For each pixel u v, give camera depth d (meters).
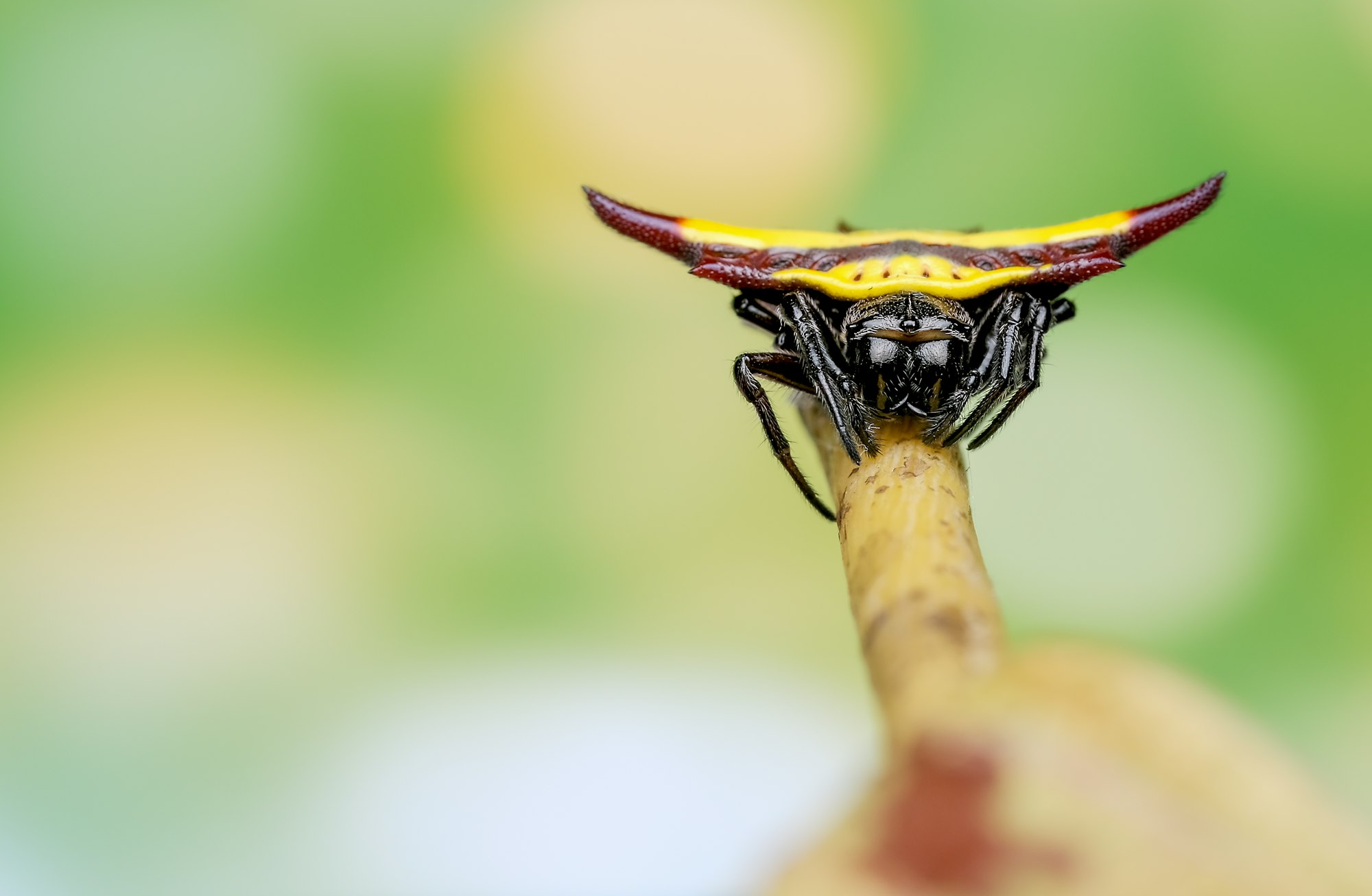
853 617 0.05
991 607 0.05
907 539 0.05
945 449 0.06
